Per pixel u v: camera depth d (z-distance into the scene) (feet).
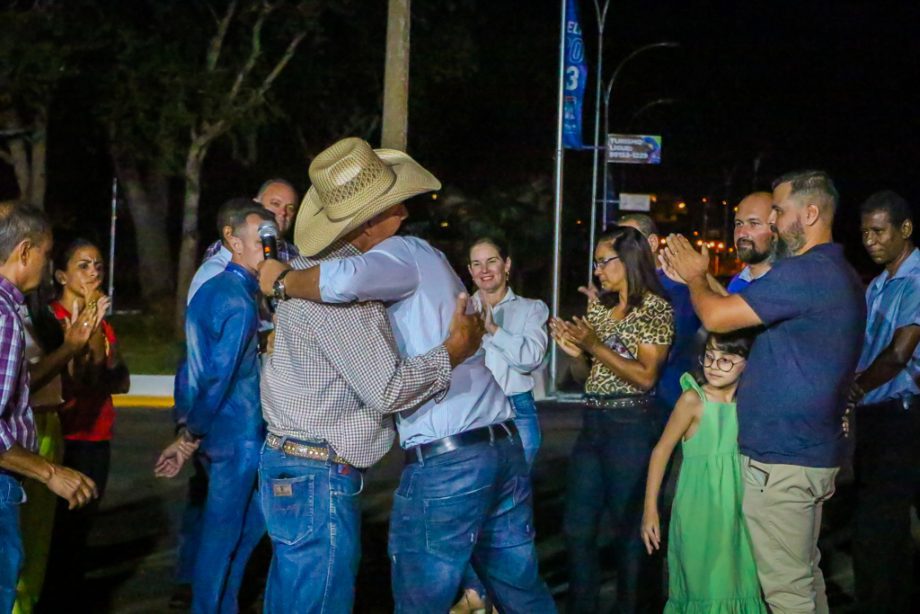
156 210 103.35
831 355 16.46
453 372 15.56
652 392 20.24
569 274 136.15
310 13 80.12
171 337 84.69
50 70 73.51
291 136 100.58
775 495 16.78
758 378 16.87
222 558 19.72
